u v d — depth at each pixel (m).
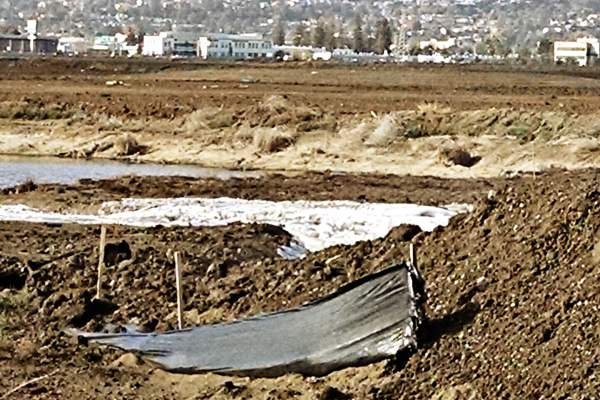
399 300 14.59
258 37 186.62
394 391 13.29
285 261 19.55
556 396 11.54
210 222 27.08
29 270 20.17
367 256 18.36
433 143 40.69
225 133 44.72
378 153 40.91
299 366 14.59
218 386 14.64
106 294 19.03
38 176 36.72
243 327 15.62
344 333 14.64
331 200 31.06
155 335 16.22
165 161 41.88
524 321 13.20
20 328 17.59
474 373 12.85
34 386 14.81
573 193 15.05
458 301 14.47
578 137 41.62
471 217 16.80
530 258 14.40
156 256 21.27
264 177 37.00
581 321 12.46
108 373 15.38
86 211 28.75
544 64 122.38
